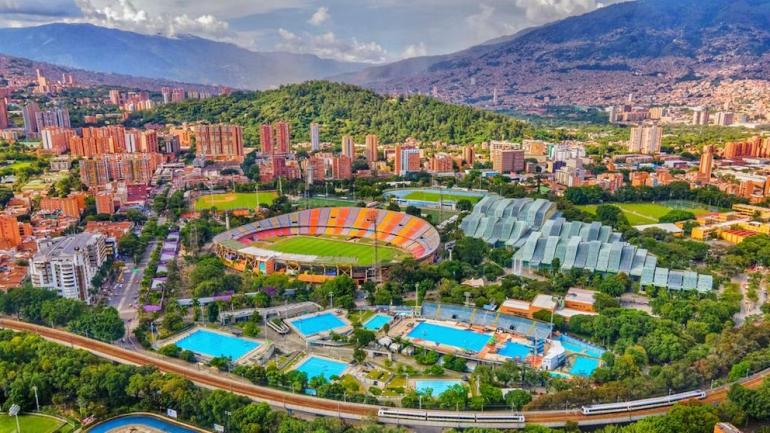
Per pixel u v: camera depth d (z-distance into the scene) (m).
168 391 194.75
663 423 168.50
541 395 195.25
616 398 190.88
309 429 170.75
